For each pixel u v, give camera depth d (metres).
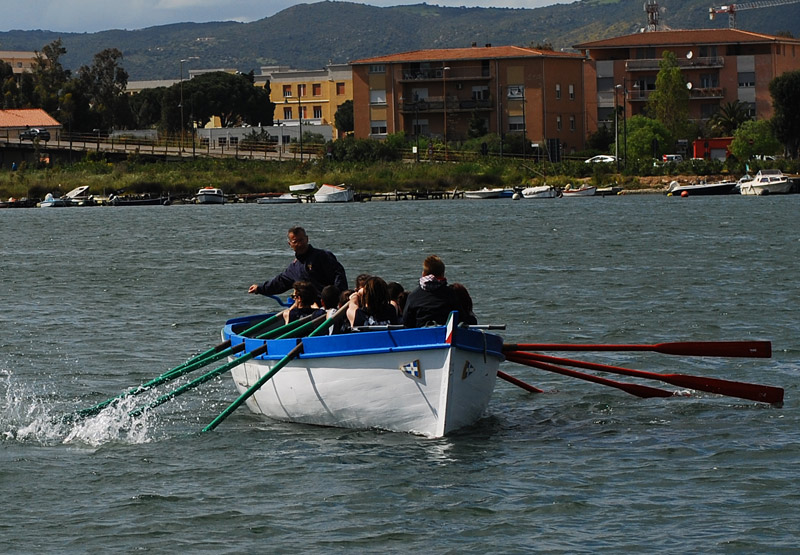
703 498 17.23
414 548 15.49
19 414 23.67
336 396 20.81
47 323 37.19
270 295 24.66
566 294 42.50
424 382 19.81
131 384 26.98
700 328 34.03
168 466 19.38
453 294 20.45
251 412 23.12
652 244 66.81
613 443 20.39
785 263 53.34
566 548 15.36
